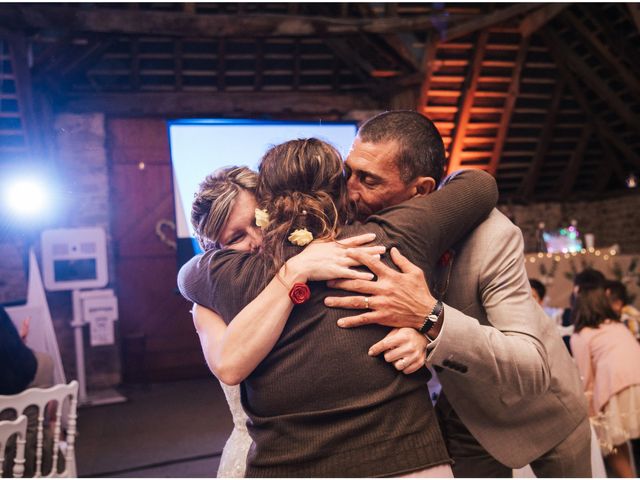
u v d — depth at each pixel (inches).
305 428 45.9
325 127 303.4
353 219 54.4
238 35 251.9
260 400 47.9
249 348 46.6
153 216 287.3
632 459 135.9
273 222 50.3
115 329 278.4
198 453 179.5
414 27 259.3
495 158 334.0
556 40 295.9
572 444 72.1
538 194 376.5
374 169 56.3
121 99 280.8
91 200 275.6
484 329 53.1
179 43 263.7
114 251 283.3
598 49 290.4
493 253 59.8
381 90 296.8
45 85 252.1
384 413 46.4
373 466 44.9
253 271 49.7
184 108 287.9
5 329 113.3
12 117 242.8
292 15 257.1
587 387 139.7
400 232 51.2
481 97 304.8
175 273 290.0
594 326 140.9
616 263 218.4
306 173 51.6
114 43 259.3
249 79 293.7
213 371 47.9
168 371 287.1
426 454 46.4
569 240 351.3
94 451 185.2
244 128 288.5
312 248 49.1
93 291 259.9
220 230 54.7
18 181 249.6
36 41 239.9
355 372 46.8
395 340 47.8
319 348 47.0
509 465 70.2
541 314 73.3
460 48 280.7
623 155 360.5
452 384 67.7
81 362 256.2
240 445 64.2
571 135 352.8
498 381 53.4
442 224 53.3
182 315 290.2
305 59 288.8
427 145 57.4
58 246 254.8
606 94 309.6
